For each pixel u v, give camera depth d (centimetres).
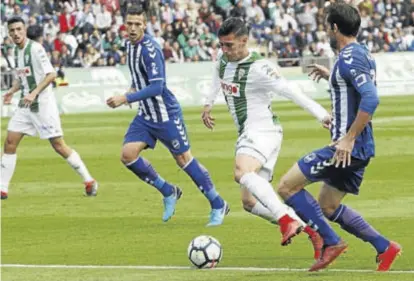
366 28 9319
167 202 2700
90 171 3819
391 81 8106
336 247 1956
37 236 2508
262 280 1891
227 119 6009
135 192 3262
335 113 1916
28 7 8481
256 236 2433
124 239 2439
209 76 7712
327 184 1972
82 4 8712
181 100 7575
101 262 2145
